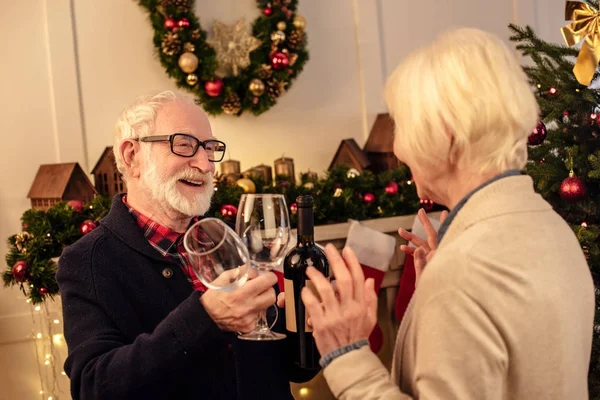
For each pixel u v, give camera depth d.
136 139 1.43
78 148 2.66
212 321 1.10
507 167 0.91
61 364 2.47
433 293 0.84
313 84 3.05
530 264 0.84
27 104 2.59
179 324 1.11
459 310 0.82
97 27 2.68
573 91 1.88
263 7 2.88
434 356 0.82
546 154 1.93
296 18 2.88
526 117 0.89
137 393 1.13
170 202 1.38
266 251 1.17
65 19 2.62
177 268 1.36
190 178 1.41
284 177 2.68
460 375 0.81
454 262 0.84
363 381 0.89
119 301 1.30
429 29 3.28
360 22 3.12
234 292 1.07
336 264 0.94
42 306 2.46
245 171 2.75
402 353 0.91
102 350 1.21
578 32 1.82
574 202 1.76
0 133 2.55
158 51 2.70
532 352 0.83
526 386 0.84
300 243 1.19
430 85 0.90
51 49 2.61
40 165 2.56
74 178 2.43
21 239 2.21
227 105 2.79
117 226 1.37
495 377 0.81
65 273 1.32
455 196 0.94
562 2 3.50
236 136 2.90
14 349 2.48
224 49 2.80
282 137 2.99
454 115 0.88
